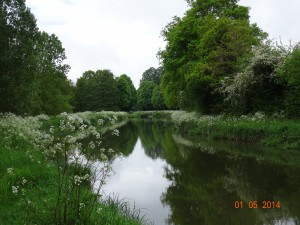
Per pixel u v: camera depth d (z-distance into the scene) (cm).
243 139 1773
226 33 2378
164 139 2280
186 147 1777
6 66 1638
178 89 3050
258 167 1132
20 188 686
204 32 2614
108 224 518
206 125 2225
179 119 2898
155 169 1221
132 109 9325
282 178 967
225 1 3005
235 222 659
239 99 2100
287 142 1470
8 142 1026
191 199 829
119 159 1437
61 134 574
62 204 529
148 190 927
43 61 3105
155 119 5778
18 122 1370
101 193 870
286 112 1761
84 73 7344
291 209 719
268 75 1922
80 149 604
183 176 1084
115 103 7006
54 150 577
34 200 620
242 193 851
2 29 1605
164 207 771
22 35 1706
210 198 829
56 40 3675
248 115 2017
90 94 6481
